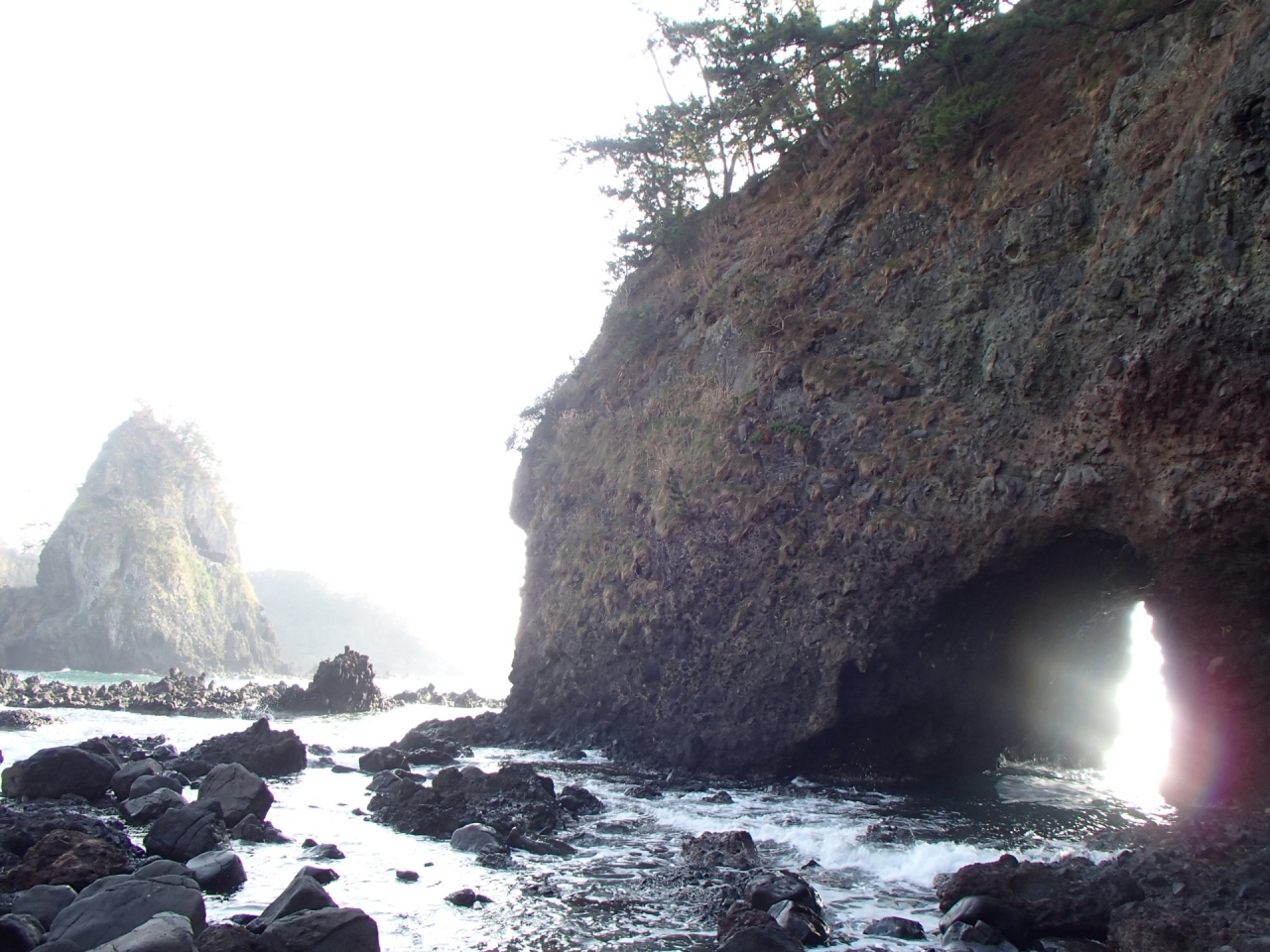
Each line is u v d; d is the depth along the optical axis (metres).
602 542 26.70
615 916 9.89
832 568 19.59
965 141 20.56
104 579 102.56
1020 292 17.58
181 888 8.51
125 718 32.69
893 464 18.89
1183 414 13.65
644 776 20.73
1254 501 12.96
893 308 20.62
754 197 30.86
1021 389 16.88
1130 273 14.83
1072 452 15.77
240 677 100.38
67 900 8.76
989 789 18.70
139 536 106.69
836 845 13.30
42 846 10.08
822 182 25.55
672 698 22.38
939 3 21.47
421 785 16.08
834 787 18.98
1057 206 17.30
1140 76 16.72
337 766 20.92
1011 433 17.06
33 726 26.00
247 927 8.37
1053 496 15.91
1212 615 14.31
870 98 23.41
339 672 42.16
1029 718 20.88
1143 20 17.80
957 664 18.84
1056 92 19.12
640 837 14.21
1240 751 14.15
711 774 20.69
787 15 25.09
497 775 16.44
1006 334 17.59
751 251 27.31
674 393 27.41
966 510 17.31
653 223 34.41
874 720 19.28
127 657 99.69
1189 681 14.77
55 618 99.81
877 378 20.05
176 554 109.12
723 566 21.94
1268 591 13.63
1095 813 15.95
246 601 121.69
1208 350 13.31
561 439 32.66
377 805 15.78
